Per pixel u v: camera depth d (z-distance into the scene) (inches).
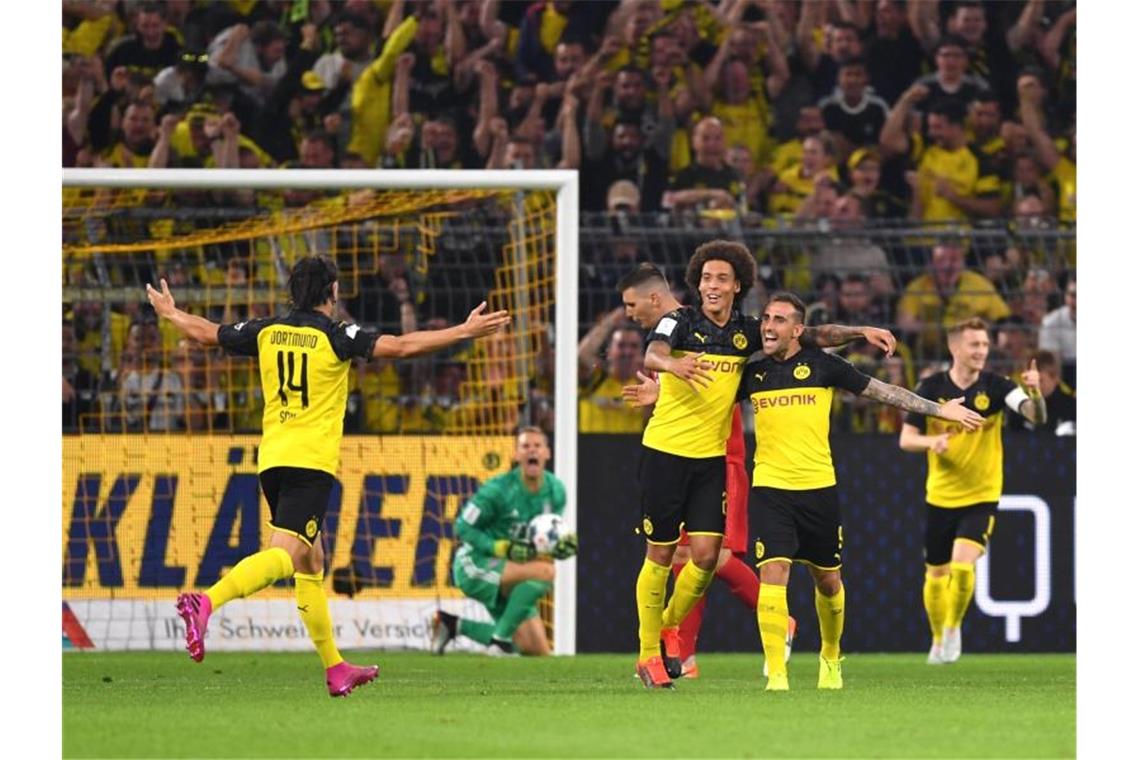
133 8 2218.3
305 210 1879.9
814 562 1077.8
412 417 1940.2
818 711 916.0
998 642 1760.6
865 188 2230.6
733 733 794.8
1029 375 1418.6
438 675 1322.6
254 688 1138.7
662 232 1982.0
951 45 2287.2
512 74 2253.9
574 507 1681.8
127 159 2208.4
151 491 1740.9
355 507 1750.7
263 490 1019.9
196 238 1862.7
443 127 2225.6
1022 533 1766.7
